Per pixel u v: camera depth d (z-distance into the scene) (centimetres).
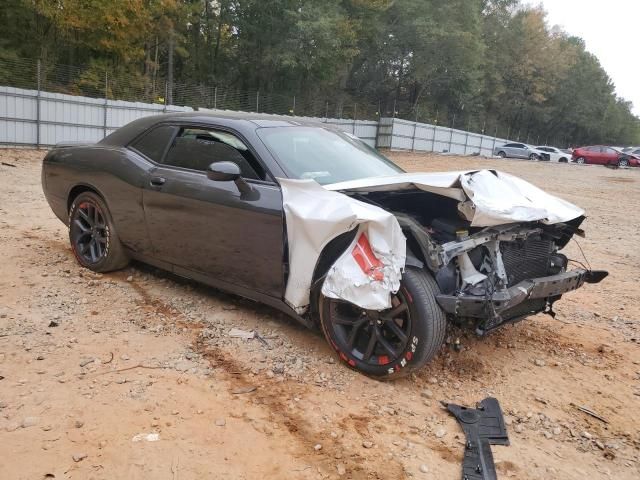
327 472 256
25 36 2673
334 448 274
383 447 278
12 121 2005
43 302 428
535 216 339
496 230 343
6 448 255
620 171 3216
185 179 416
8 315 400
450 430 298
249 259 380
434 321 315
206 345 376
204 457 259
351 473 257
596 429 311
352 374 349
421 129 4056
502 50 6084
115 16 2688
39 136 2077
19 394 300
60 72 2503
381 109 4869
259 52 3672
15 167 1482
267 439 278
